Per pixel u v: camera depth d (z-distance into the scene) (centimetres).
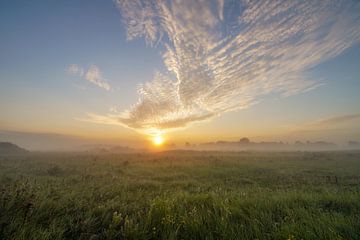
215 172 1506
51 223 356
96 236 333
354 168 1742
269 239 314
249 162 2414
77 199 538
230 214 428
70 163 2158
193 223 368
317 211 453
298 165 2039
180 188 888
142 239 329
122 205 517
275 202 524
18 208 388
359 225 351
